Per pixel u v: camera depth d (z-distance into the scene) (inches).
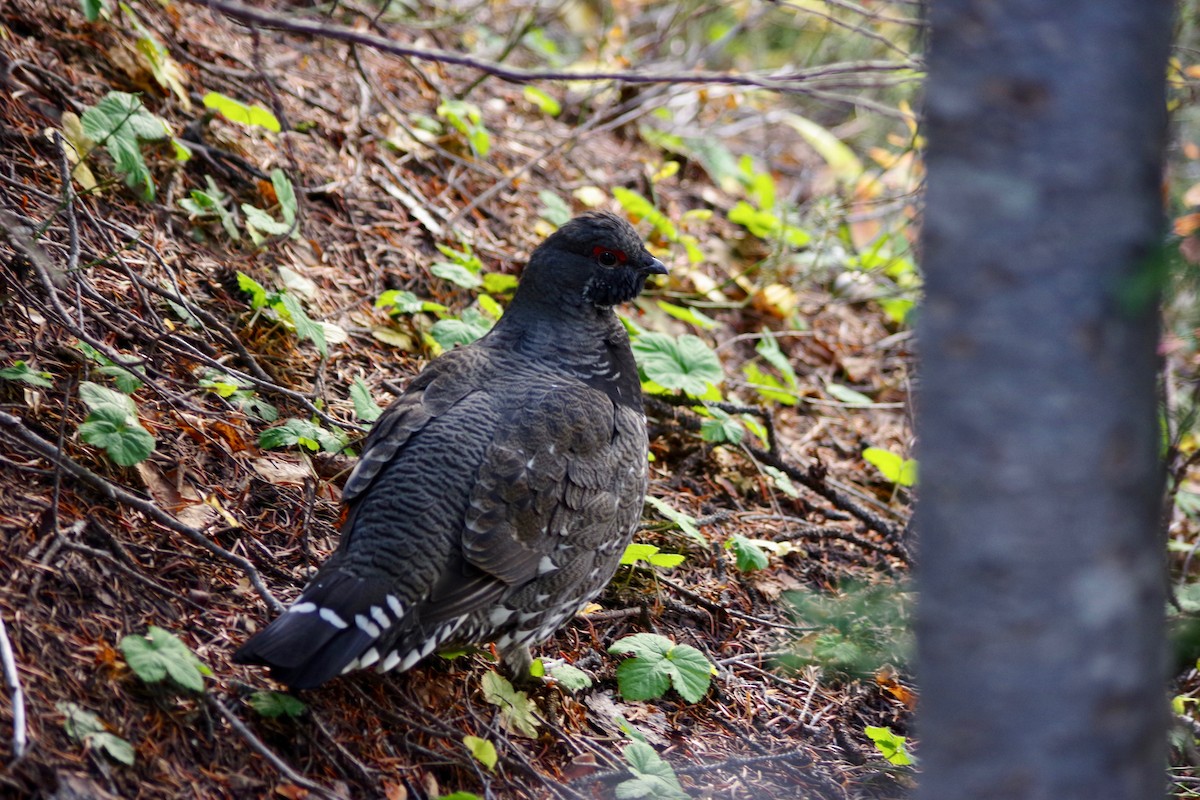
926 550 143.1
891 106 534.9
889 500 389.7
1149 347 136.1
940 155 136.9
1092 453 132.6
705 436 327.3
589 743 247.0
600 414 250.8
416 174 421.7
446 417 236.5
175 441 261.9
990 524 135.9
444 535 221.0
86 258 290.2
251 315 312.5
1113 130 129.3
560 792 226.7
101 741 186.1
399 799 210.2
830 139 585.0
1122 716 136.9
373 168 406.0
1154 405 137.7
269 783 199.9
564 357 267.4
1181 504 369.1
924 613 144.1
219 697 208.1
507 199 436.5
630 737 247.1
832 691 287.4
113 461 243.9
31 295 264.2
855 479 394.9
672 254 448.5
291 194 341.1
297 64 437.1
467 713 237.0
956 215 135.1
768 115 590.6
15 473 227.6
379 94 428.5
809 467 360.2
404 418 237.6
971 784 140.9
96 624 209.3
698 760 253.0
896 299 485.1
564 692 256.1
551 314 270.5
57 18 349.7
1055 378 132.1
